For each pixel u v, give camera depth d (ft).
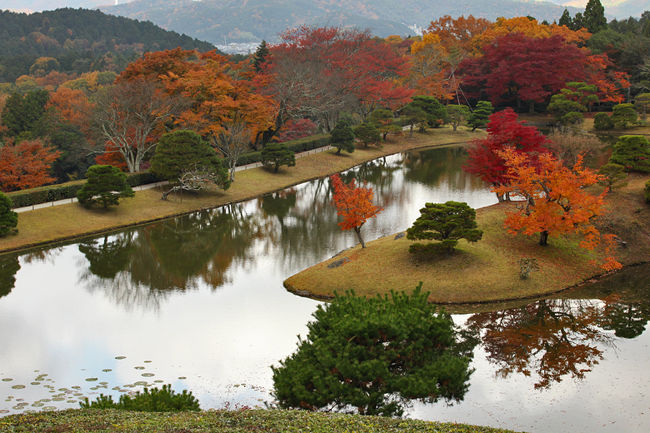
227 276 127.24
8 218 148.87
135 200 187.32
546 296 109.81
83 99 302.25
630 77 343.67
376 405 60.23
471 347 88.84
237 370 82.12
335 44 335.26
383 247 128.88
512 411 69.36
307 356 62.64
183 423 49.14
